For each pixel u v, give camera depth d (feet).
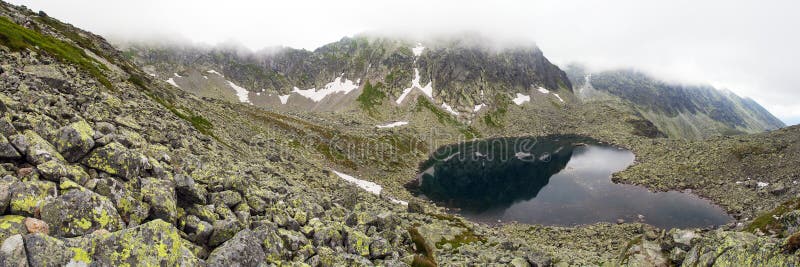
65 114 69.72
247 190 68.49
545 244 183.32
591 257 130.52
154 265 34.32
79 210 35.22
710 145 366.84
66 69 150.51
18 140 41.16
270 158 186.39
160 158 62.59
